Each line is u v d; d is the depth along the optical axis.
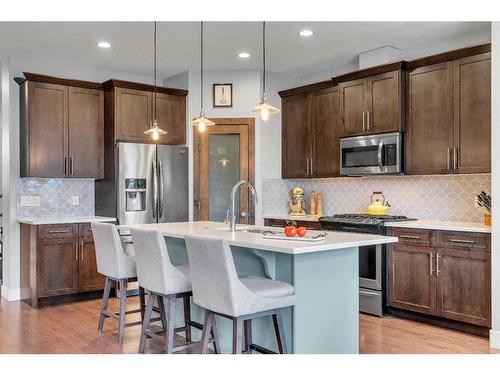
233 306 2.66
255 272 3.28
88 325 4.23
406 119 4.71
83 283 5.14
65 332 4.02
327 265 3.08
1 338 3.85
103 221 5.23
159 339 3.49
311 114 5.72
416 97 4.62
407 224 4.38
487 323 3.82
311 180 6.20
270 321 3.20
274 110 3.72
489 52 4.04
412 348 3.59
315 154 5.67
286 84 6.22
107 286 4.00
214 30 4.47
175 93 5.94
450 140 4.33
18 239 5.27
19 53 5.13
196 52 5.20
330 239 3.06
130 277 3.77
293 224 5.49
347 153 5.18
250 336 3.13
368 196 5.51
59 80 5.26
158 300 3.82
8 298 5.21
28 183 5.35
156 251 3.19
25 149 5.16
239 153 5.96
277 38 4.71
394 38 4.72
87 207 5.80
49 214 5.50
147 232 3.23
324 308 3.06
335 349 3.11
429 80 4.50
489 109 4.04
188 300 3.65
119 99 5.52
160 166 5.65
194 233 3.45
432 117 4.48
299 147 5.89
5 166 5.35
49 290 4.93
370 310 4.62
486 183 4.45
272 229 3.77
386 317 4.54
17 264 5.27
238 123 5.94
